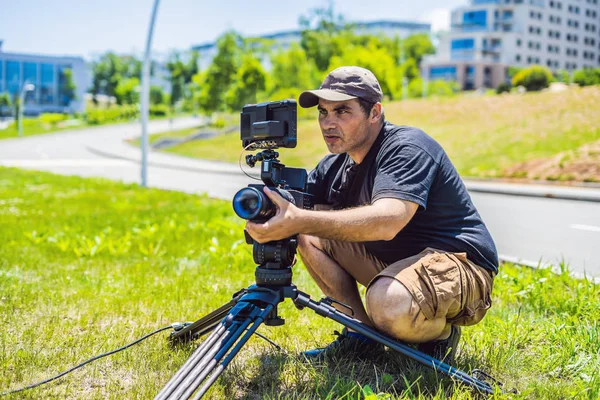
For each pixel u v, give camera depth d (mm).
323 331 3463
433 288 2561
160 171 26453
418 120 33531
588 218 10445
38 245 6441
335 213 2395
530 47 96250
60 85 115750
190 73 110625
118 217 9180
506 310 3768
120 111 89312
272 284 2520
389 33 133625
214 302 4066
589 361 2906
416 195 2514
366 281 3154
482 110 32656
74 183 17359
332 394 2523
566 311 3740
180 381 2156
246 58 55281
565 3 100250
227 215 9250
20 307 3873
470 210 2814
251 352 3145
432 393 2568
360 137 2699
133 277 4797
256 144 2535
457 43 94625
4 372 2811
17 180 18594
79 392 2643
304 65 55688
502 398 2438
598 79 50406
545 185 18203
